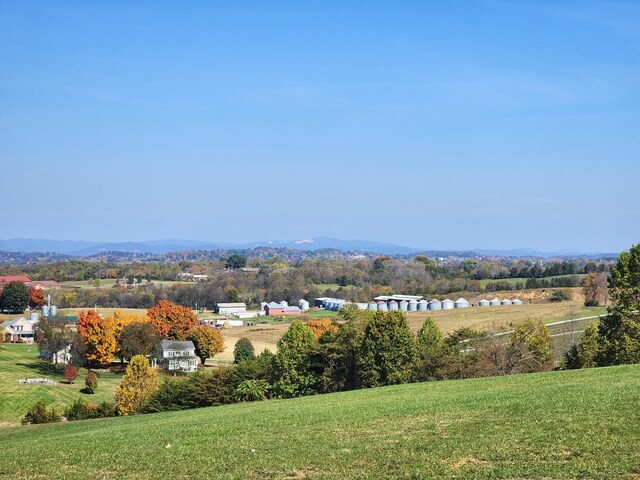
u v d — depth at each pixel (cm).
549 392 4012
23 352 15812
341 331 8806
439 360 7894
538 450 2595
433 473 2420
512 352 7912
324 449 2964
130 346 14725
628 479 2186
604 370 5319
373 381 8206
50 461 3198
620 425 2842
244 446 3197
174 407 8806
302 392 8888
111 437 4016
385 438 3103
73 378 12631
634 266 6906
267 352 10856
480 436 2927
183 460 2966
